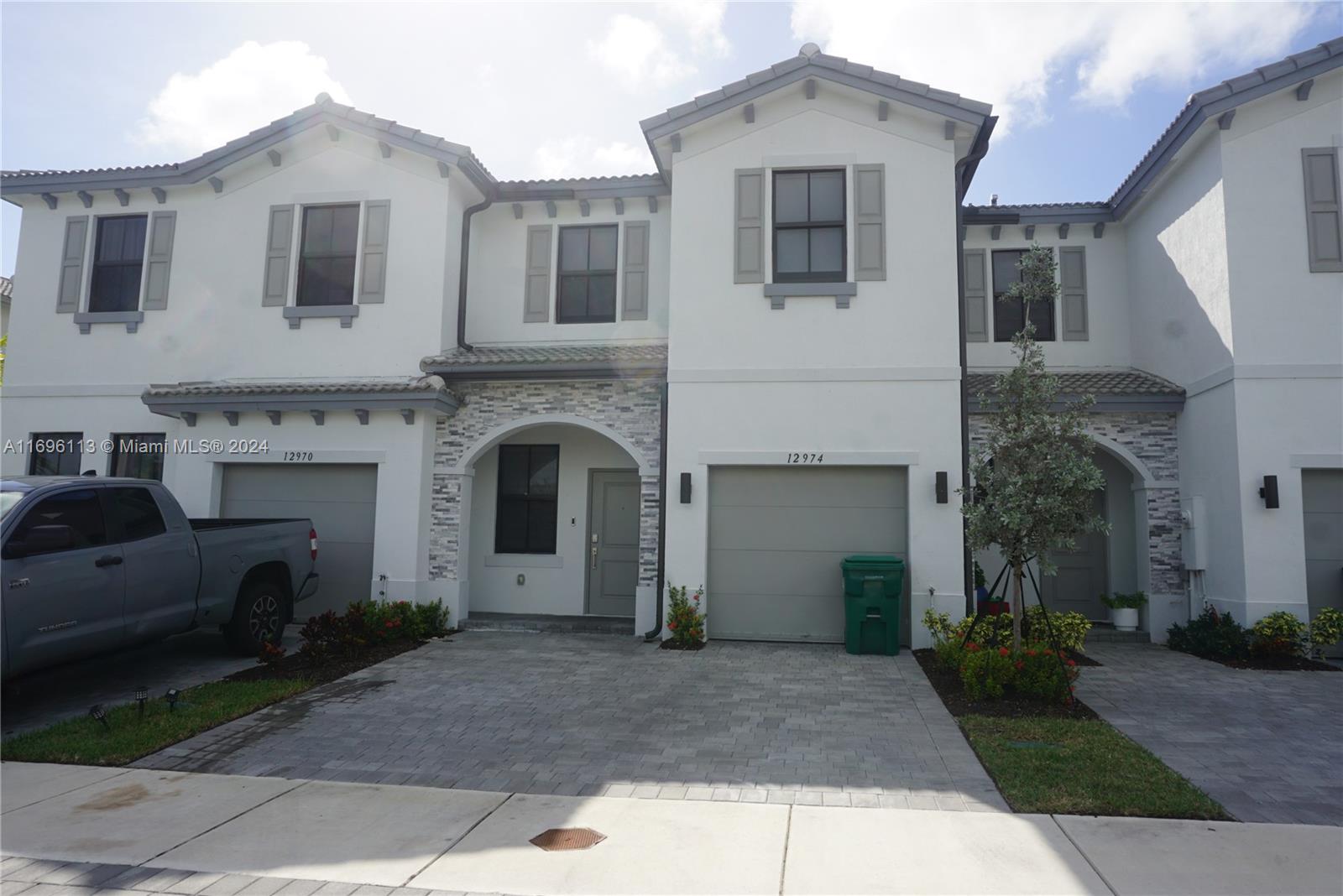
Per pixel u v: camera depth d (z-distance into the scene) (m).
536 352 12.89
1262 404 10.98
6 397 13.95
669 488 11.63
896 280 11.59
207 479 12.91
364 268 13.21
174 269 13.76
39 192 13.98
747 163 12.02
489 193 13.63
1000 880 4.57
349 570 12.66
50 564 7.73
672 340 11.88
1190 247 12.13
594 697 8.58
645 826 5.34
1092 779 6.06
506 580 13.56
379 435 12.62
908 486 11.29
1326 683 9.41
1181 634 11.62
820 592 11.47
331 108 13.09
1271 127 11.29
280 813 5.58
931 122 11.73
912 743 7.09
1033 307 14.20
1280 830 5.23
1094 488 8.62
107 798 5.86
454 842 5.10
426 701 8.43
